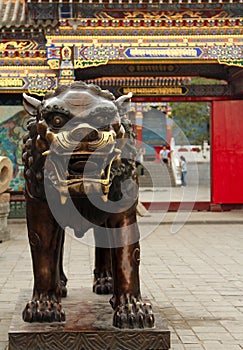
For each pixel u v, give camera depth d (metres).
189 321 8.16
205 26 19.69
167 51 19.72
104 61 19.72
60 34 19.70
